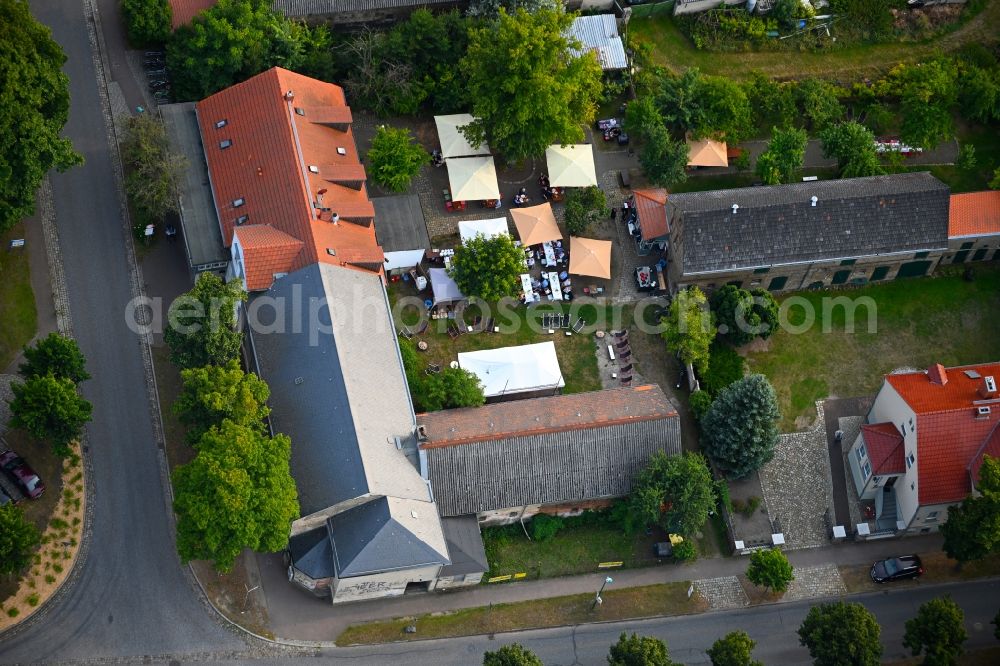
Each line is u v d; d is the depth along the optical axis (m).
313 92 110.62
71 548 94.31
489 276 106.38
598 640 97.00
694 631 98.44
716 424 102.56
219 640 92.69
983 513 94.50
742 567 102.31
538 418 100.00
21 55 96.12
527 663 86.44
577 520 102.12
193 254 104.00
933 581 102.88
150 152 103.88
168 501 97.56
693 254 109.62
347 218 104.50
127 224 108.56
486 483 96.88
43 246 106.06
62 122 103.31
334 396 94.00
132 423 100.19
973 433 100.00
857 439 106.50
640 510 97.06
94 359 102.25
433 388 100.75
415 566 90.44
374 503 91.06
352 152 109.88
